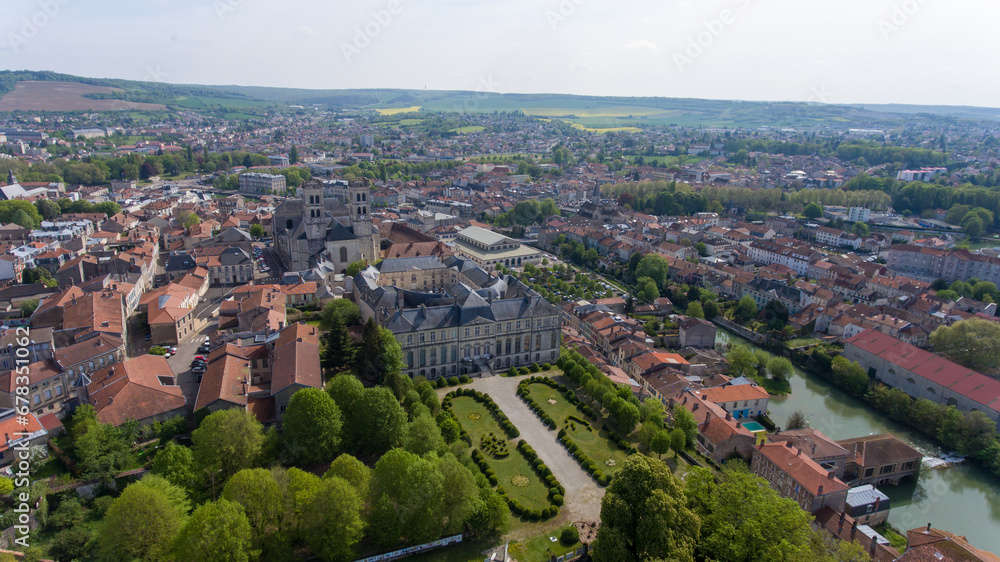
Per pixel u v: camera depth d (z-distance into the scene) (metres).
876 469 166.75
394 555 120.00
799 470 150.00
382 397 151.62
